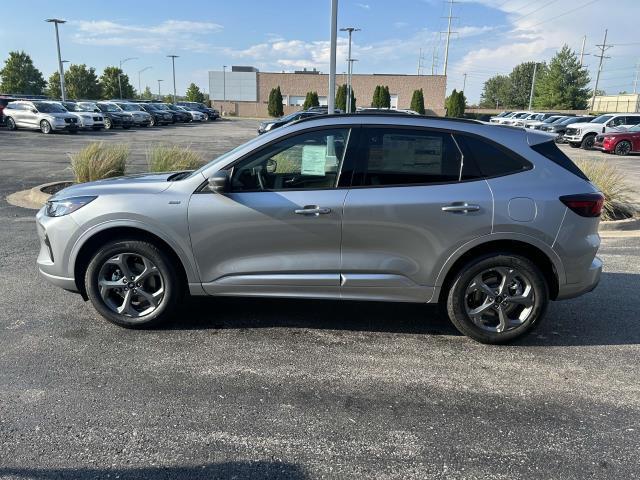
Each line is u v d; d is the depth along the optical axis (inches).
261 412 127.6
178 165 410.0
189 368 148.4
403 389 140.2
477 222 156.5
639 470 109.2
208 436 117.7
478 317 165.5
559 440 119.1
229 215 159.6
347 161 159.2
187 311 191.0
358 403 132.8
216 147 899.4
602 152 1012.5
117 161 421.7
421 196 156.6
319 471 107.2
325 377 145.5
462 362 156.6
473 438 119.3
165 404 130.0
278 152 160.7
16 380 139.2
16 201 393.7
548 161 161.2
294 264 162.2
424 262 160.1
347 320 186.9
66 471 105.2
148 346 161.6
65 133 1157.7
